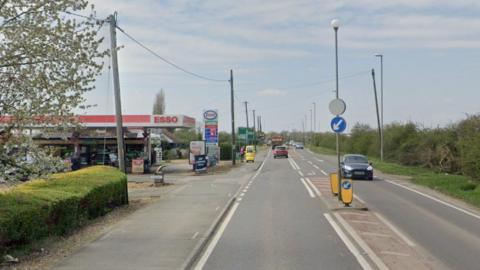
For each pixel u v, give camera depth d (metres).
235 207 18.58
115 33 19.28
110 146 44.91
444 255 10.45
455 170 39.69
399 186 28.44
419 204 19.92
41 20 10.06
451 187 25.80
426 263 9.71
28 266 9.03
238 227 14.02
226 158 69.94
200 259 10.03
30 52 9.84
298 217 15.98
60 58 10.12
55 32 10.12
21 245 9.80
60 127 10.81
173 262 9.52
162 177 29.02
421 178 32.84
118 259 9.72
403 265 9.52
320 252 10.66
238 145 76.81
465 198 21.52
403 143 51.06
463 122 36.53
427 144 43.66
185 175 39.16
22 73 9.98
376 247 11.23
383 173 40.47
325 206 18.78
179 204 19.05
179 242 11.45
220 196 22.16
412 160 47.59
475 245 11.57
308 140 178.00
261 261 9.83
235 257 10.20
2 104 9.98
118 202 17.77
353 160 34.50
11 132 10.21
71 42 10.27
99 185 14.95
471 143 27.86
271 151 113.19
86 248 10.72
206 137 49.56
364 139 68.06
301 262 9.73
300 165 53.19
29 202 10.45
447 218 16.09
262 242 11.80
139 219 15.05
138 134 47.03
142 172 40.88
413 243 11.77
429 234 13.04
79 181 14.95
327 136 121.06
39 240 10.44
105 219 14.98
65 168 11.20
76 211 12.71
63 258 9.75
